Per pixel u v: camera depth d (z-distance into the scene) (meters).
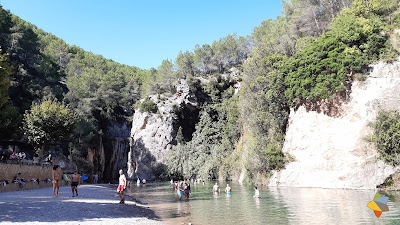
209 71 107.06
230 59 106.38
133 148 88.56
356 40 35.25
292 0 61.78
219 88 92.62
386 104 31.08
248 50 103.75
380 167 28.31
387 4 37.06
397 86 31.27
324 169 33.25
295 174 35.69
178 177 79.94
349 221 12.87
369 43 34.34
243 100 55.34
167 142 85.19
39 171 38.62
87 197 22.84
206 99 91.31
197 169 75.06
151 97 95.88
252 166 42.09
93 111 90.19
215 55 106.06
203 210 18.64
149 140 86.19
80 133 72.81
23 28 88.38
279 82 41.94
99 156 83.50
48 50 118.50
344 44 35.19
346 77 34.97
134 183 68.50
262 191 30.92
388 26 35.94
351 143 32.06
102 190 34.88
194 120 91.25
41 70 85.00
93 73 102.00
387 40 34.12
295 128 38.66
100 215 13.84
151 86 100.12
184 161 79.62
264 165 40.41
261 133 43.50
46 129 43.88
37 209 13.79
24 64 84.50
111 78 99.62
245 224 13.26
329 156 33.44
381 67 32.91
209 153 78.88
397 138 27.50
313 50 37.56
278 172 38.03
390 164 27.81
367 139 30.69
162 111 89.12
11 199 18.45
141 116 90.38
